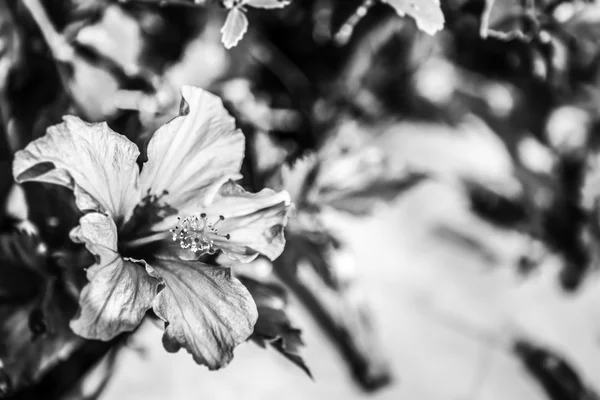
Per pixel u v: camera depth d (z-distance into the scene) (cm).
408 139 74
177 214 48
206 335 46
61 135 44
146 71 61
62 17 59
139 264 46
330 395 63
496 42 68
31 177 44
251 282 52
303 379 63
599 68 68
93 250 44
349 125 71
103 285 44
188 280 47
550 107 72
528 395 66
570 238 71
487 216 73
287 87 70
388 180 62
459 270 71
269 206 48
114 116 57
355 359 64
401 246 71
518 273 71
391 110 74
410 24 69
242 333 46
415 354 66
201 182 48
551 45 61
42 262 51
